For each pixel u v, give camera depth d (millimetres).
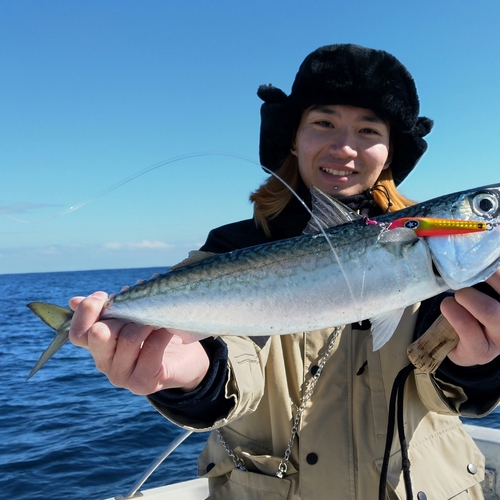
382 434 598
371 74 685
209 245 762
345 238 601
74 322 522
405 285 584
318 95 699
